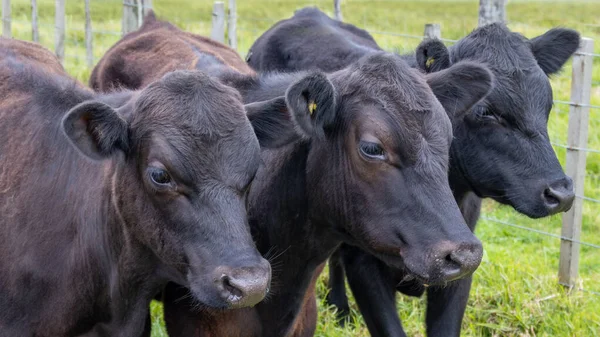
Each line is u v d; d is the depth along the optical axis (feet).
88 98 18.78
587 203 36.14
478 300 27.07
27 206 18.04
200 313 18.63
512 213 35.76
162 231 15.56
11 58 21.29
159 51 26.45
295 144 18.19
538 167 20.57
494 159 20.94
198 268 15.11
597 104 45.16
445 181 16.49
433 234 15.99
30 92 19.70
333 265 26.61
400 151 16.35
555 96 45.70
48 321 17.98
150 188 15.37
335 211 17.57
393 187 16.47
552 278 29.27
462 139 21.18
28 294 17.89
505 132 20.83
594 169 39.32
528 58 21.44
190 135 15.16
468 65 18.66
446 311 21.85
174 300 19.03
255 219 19.03
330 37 29.68
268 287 15.07
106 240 17.02
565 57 23.18
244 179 15.46
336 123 17.20
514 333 25.71
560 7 86.79
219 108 15.53
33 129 18.80
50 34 64.28
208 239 15.06
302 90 16.12
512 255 31.14
